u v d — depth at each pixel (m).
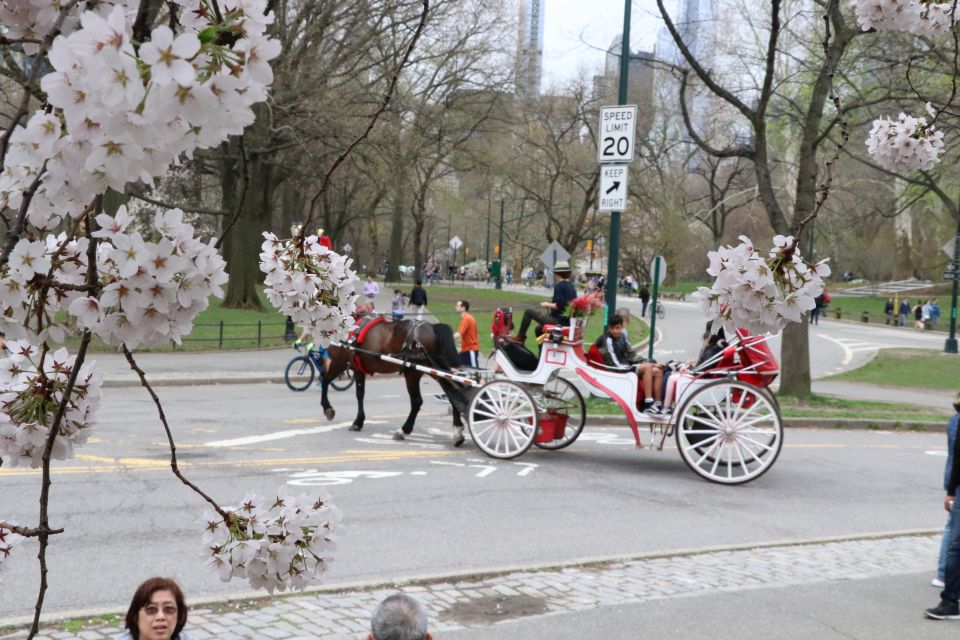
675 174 59.66
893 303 63.22
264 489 10.72
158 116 1.71
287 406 18.53
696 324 47.47
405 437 15.06
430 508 10.46
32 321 2.15
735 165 58.69
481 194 70.38
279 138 36.53
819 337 45.41
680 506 11.34
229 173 38.53
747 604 7.48
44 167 1.92
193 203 41.41
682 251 73.62
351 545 8.86
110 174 1.79
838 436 18.27
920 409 22.22
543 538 9.48
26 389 2.39
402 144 37.47
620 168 19.48
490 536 9.45
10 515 9.20
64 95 1.68
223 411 17.25
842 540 10.02
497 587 7.75
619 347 14.02
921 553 9.64
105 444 13.16
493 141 46.06
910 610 7.53
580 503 11.15
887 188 38.81
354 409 18.50
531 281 92.44
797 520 10.97
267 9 1.90
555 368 13.67
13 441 2.39
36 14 2.01
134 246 1.97
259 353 28.06
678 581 8.11
